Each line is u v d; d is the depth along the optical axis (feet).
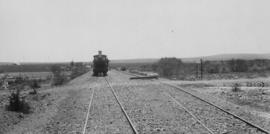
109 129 40.42
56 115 53.36
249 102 62.69
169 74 173.99
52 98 78.54
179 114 49.62
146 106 58.75
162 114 50.01
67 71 270.05
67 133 39.19
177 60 223.51
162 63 221.25
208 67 199.62
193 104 59.82
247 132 37.06
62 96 82.84
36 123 47.19
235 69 181.78
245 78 130.41
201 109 53.78
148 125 42.06
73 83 131.64
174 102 63.00
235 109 53.67
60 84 125.39
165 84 107.55
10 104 57.41
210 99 67.51
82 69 299.17
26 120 50.26
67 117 50.37
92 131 39.58
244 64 187.93
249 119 44.88
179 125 41.60
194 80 126.11
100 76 182.70
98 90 92.58
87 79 155.12
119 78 154.71
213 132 37.14
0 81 125.39
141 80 134.31
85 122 44.24
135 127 40.73
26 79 140.26
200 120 44.32
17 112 55.72
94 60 188.14
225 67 193.47
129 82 122.21
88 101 68.08
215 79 128.26
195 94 77.05
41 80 142.72
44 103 68.95
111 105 61.00
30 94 87.61
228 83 107.34
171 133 37.47
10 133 41.47
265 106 57.31
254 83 103.19
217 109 53.62
